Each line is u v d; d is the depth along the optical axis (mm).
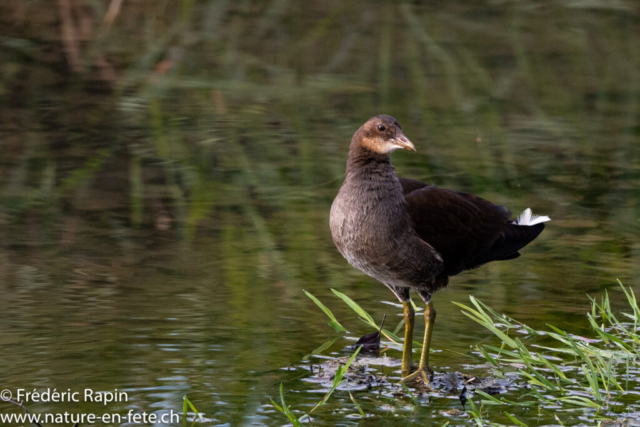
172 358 8016
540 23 25656
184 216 12125
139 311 9016
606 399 7504
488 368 8148
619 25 25734
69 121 16266
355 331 8797
